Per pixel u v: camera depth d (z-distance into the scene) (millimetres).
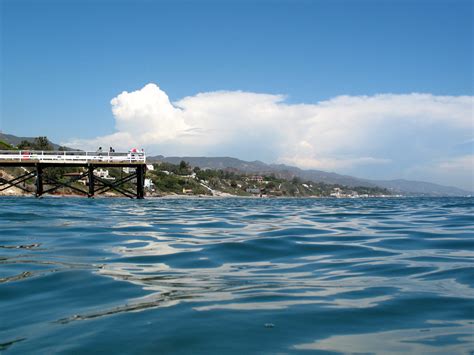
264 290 5492
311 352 3389
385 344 3561
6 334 3842
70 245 9367
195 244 9734
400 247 9461
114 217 17875
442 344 3543
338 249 9172
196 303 4820
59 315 4391
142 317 4285
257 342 3605
